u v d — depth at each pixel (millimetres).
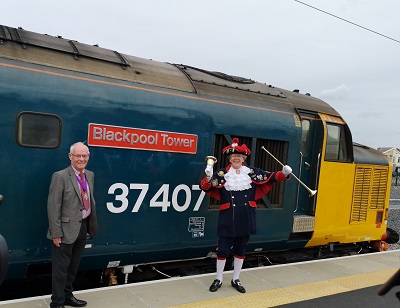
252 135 5480
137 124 4508
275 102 5984
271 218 5762
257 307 4227
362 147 7883
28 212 3873
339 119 6766
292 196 6000
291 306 4344
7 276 3904
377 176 7566
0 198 3656
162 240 4789
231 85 5723
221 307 4141
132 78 4676
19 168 3809
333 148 6582
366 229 7383
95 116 4223
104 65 4582
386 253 7316
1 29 4094
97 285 5191
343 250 7512
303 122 6332
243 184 4480
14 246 3816
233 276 4719
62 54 4336
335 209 6641
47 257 4008
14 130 3766
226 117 5246
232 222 4445
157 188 4695
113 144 4352
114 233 4418
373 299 4754
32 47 4141
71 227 3564
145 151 4586
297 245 6320
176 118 4809
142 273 5289
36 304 3771
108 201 4352
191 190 4977
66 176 3562
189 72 5453
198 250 5180
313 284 5102
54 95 3994
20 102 3793
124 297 4152
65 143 4055
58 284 3590
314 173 6391
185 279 4852
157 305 4043
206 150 5086
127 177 4465
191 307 4070
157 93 4746
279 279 5191
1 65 3775
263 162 5723
